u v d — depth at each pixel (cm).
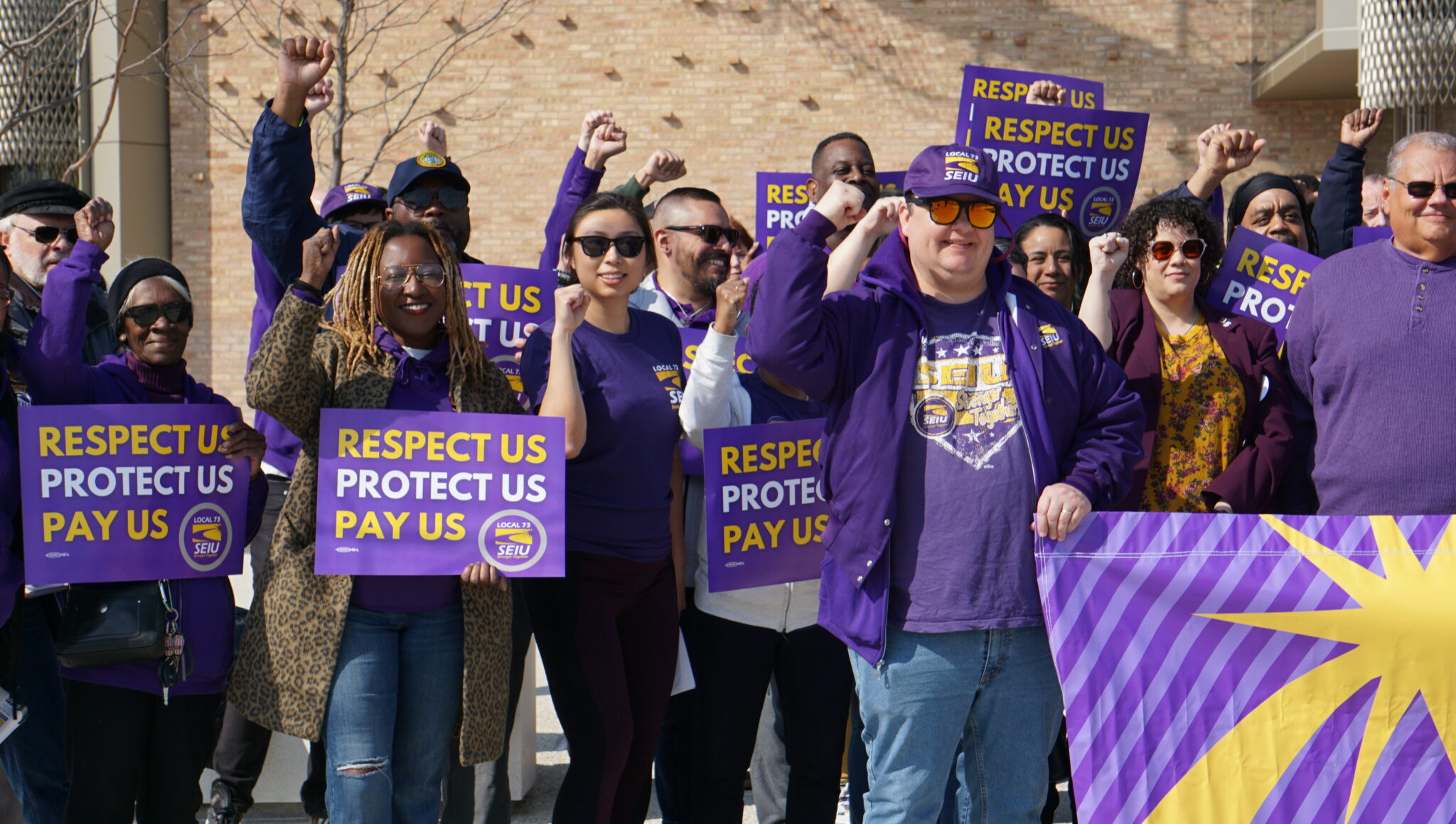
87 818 383
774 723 463
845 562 354
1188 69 1430
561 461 376
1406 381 385
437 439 371
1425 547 373
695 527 448
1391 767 370
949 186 346
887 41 1449
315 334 365
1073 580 358
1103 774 361
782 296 344
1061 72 1438
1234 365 443
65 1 995
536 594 400
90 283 405
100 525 381
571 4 1469
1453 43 1135
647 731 407
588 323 418
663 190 1470
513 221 1482
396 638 371
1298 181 763
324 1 1448
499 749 381
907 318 358
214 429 395
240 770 470
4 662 383
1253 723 366
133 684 383
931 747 354
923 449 351
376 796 355
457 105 1474
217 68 1459
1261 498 426
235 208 1469
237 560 398
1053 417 356
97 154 1423
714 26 1462
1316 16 1301
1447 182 381
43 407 379
